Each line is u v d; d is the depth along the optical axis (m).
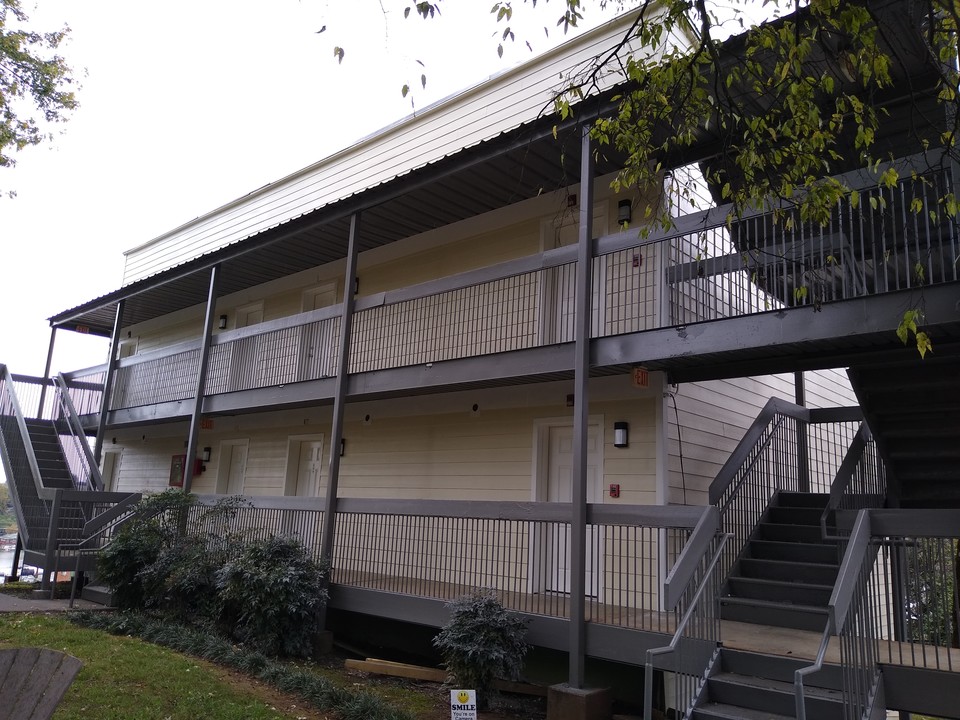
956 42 4.46
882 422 7.46
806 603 7.12
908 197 6.55
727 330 6.48
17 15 11.10
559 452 9.54
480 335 10.38
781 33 4.64
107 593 10.77
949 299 5.32
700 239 6.79
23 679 3.41
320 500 9.63
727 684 5.66
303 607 8.49
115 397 16.08
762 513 8.58
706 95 5.27
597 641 6.51
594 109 7.42
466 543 9.25
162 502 11.07
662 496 8.22
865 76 4.77
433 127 11.79
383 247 12.30
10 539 30.80
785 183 4.99
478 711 6.79
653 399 8.50
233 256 12.52
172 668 7.08
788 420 9.62
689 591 6.12
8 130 11.25
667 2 4.79
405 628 9.56
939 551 5.59
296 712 6.18
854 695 5.04
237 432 15.02
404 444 11.42
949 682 5.14
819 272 6.89
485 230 10.80
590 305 7.26
